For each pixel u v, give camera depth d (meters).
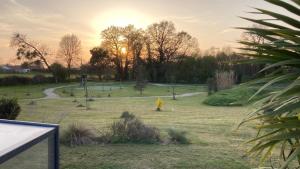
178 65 51.22
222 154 6.10
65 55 47.28
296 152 1.23
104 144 6.95
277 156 5.12
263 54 1.46
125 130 7.34
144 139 7.20
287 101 1.31
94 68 52.69
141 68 43.84
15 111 9.48
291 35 1.32
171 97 29.44
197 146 6.91
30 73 45.81
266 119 1.51
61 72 47.31
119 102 23.67
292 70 1.36
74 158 5.74
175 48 51.38
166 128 9.62
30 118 12.70
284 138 1.27
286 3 1.31
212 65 46.28
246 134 8.48
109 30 52.25
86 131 7.36
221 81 29.41
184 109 18.47
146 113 15.88
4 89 36.06
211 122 11.74
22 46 43.16
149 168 5.21
